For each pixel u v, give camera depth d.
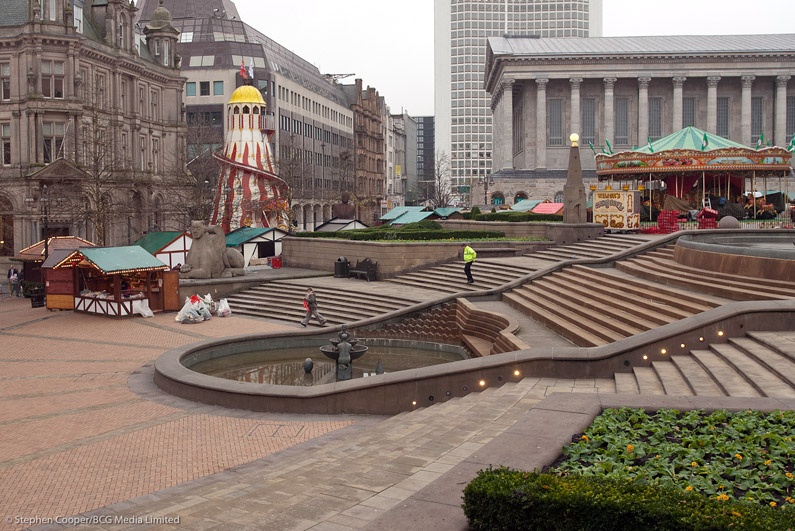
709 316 16.64
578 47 105.62
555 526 6.80
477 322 28.22
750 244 30.45
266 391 18.25
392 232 44.53
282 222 57.62
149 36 69.12
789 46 100.56
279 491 10.05
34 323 33.09
